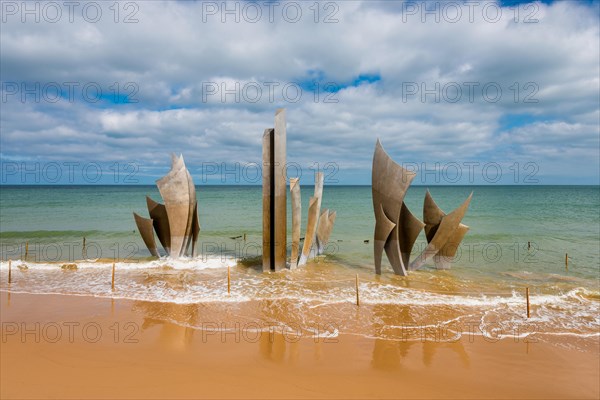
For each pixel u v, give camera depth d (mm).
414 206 39688
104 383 5840
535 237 19719
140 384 5832
